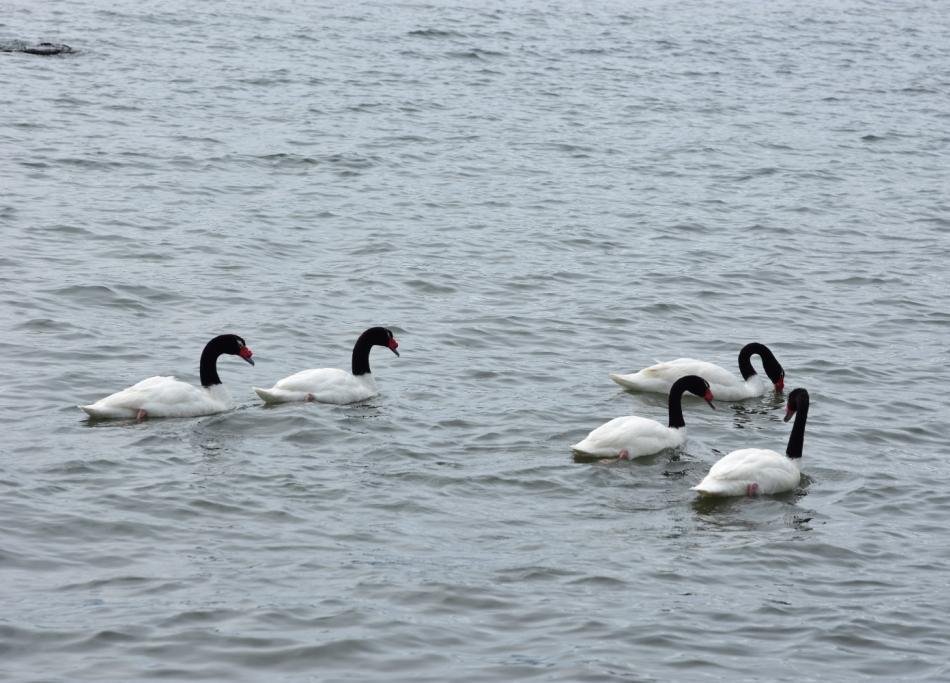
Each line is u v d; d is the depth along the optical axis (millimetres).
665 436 19484
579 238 32562
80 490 16953
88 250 28719
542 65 58094
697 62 61625
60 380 21250
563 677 13047
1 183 33562
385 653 13414
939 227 35562
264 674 12953
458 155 40875
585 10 76875
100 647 13289
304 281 27828
